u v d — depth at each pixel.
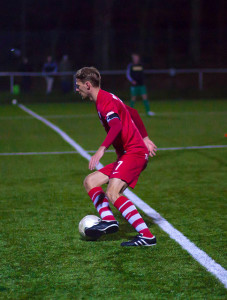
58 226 10.34
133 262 8.21
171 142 22.45
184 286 7.25
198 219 10.81
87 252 8.71
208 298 6.87
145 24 69.25
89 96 8.88
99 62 55.75
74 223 10.57
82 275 7.69
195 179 15.09
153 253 8.62
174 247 8.95
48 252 8.74
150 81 54.44
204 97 48.84
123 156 9.03
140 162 9.01
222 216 11.05
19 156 19.36
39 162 18.06
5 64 50.69
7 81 50.22
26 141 23.25
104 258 8.41
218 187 14.01
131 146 9.05
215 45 59.38
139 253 8.63
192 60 58.59
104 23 59.34
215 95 48.91
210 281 7.43
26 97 46.66
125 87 51.88
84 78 8.71
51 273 7.78
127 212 8.96
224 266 8.02
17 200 12.68
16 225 10.44
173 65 57.34
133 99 34.03
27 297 6.95
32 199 12.77
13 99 46.12
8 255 8.60
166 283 7.36
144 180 15.00
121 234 9.76
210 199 12.65
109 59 56.91
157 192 13.45
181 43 61.00
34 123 30.36
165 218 10.91
